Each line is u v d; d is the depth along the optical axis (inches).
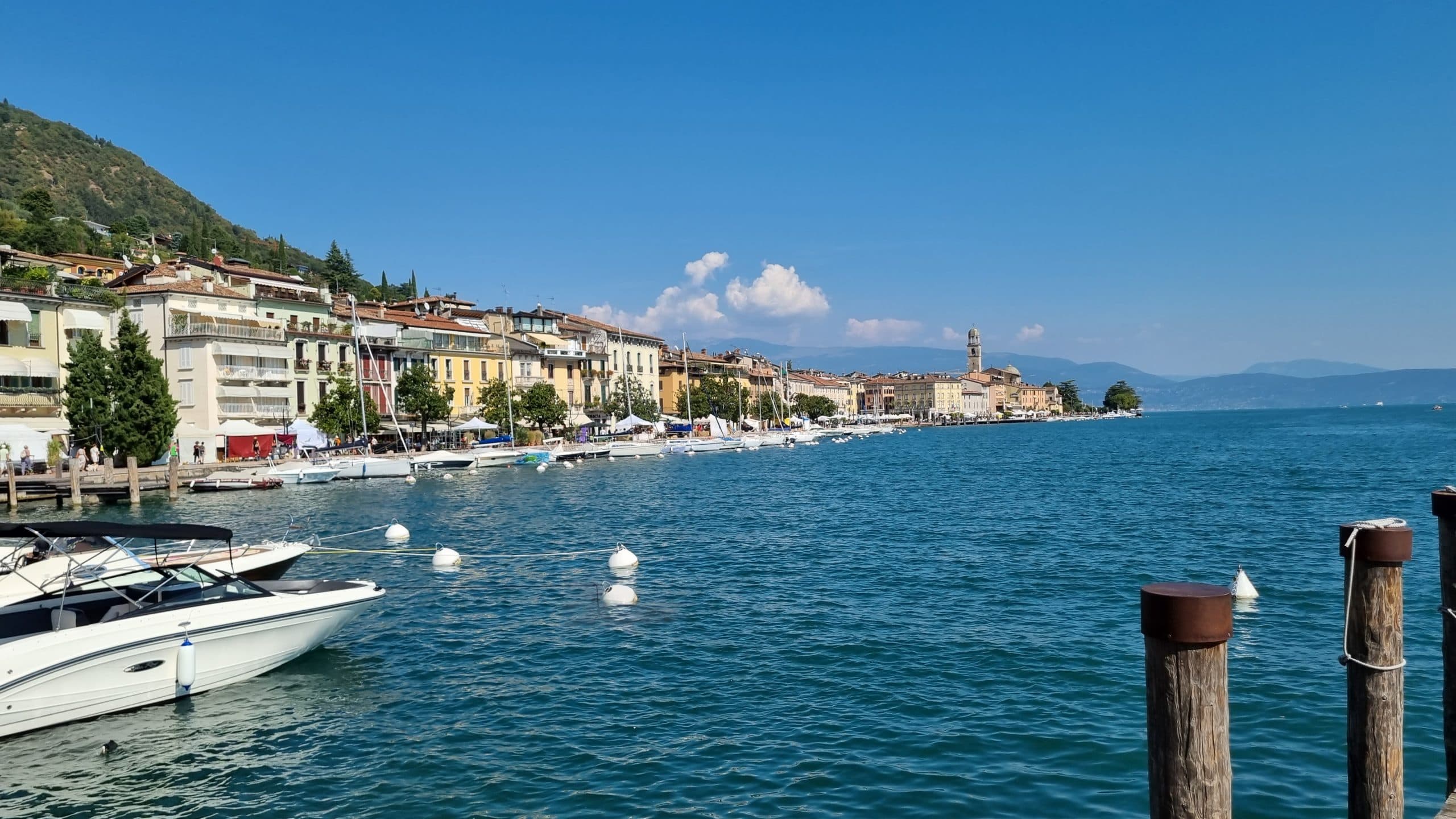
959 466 3457.2
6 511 2001.7
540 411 4345.5
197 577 754.8
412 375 3779.5
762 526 1679.4
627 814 499.8
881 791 517.0
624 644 834.2
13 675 618.5
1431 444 4379.9
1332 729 583.8
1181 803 241.9
